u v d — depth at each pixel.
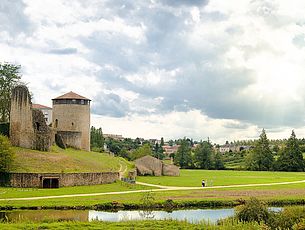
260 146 194.88
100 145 184.38
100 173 92.12
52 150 109.88
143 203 65.88
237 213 47.25
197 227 43.16
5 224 42.97
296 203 72.06
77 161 102.81
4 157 83.00
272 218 44.84
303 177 132.00
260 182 106.94
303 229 38.50
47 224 43.50
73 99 135.00
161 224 44.59
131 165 129.38
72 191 78.06
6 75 121.69
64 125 134.50
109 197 70.50
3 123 107.62
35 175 83.12
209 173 152.88
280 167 189.25
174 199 69.75
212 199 70.88
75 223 44.41
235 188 89.06
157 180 109.88
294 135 192.25
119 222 45.59
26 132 105.62
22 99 106.12
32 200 65.44
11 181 82.19
